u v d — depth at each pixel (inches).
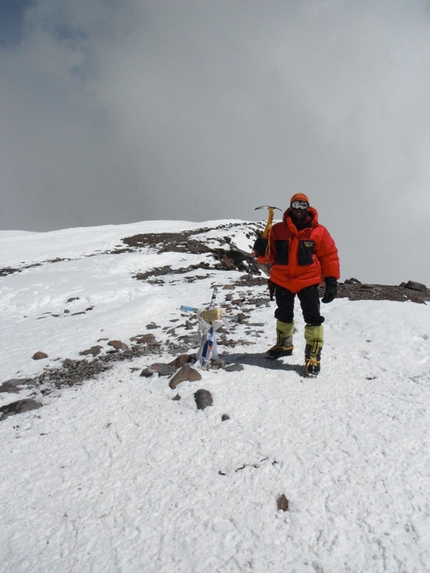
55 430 160.1
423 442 129.3
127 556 105.0
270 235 181.8
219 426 148.6
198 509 115.6
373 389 164.2
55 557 107.6
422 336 204.4
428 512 105.7
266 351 212.4
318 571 94.9
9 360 247.0
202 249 762.8
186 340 247.1
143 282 451.2
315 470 123.1
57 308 370.3
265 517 110.3
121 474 133.0
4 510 123.9
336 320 240.2
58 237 928.9
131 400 175.0
